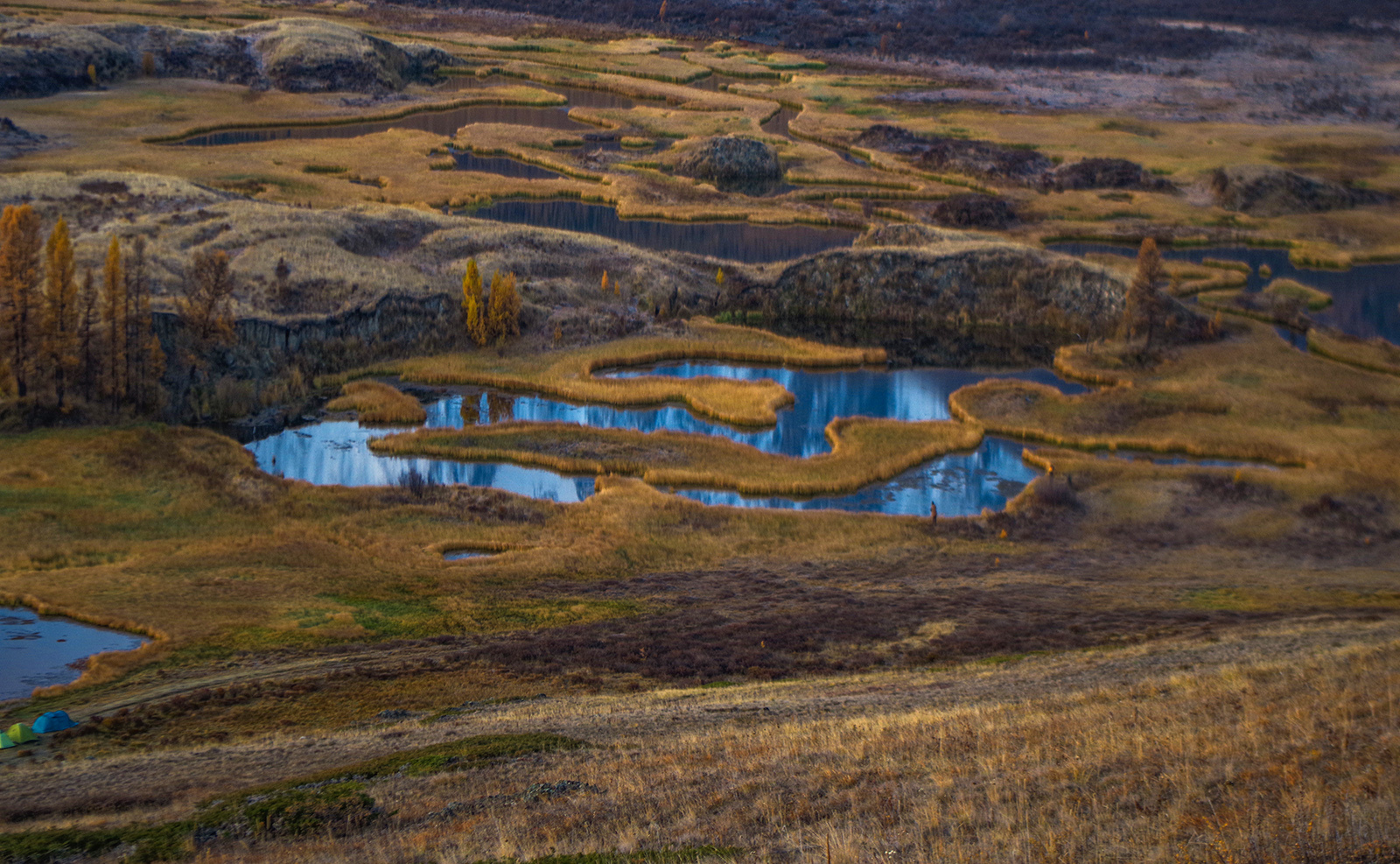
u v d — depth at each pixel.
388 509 64.88
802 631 48.25
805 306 111.50
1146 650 41.12
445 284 99.94
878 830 21.05
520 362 92.50
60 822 27.44
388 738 34.19
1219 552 62.25
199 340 80.25
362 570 56.09
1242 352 99.12
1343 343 101.12
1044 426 83.06
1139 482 72.12
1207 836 18.25
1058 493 69.44
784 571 58.94
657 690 40.78
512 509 66.12
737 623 49.91
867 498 72.19
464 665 44.16
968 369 98.44
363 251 106.81
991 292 111.06
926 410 88.44
